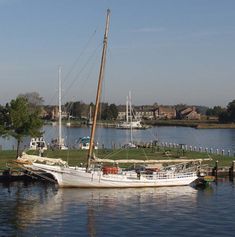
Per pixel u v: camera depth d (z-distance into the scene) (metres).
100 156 87.19
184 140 163.75
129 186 61.59
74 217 46.03
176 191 60.28
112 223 43.75
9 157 81.88
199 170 70.62
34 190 59.94
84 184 60.78
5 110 81.06
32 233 40.47
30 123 80.56
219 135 197.62
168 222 44.16
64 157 83.31
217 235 39.78
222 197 56.41
